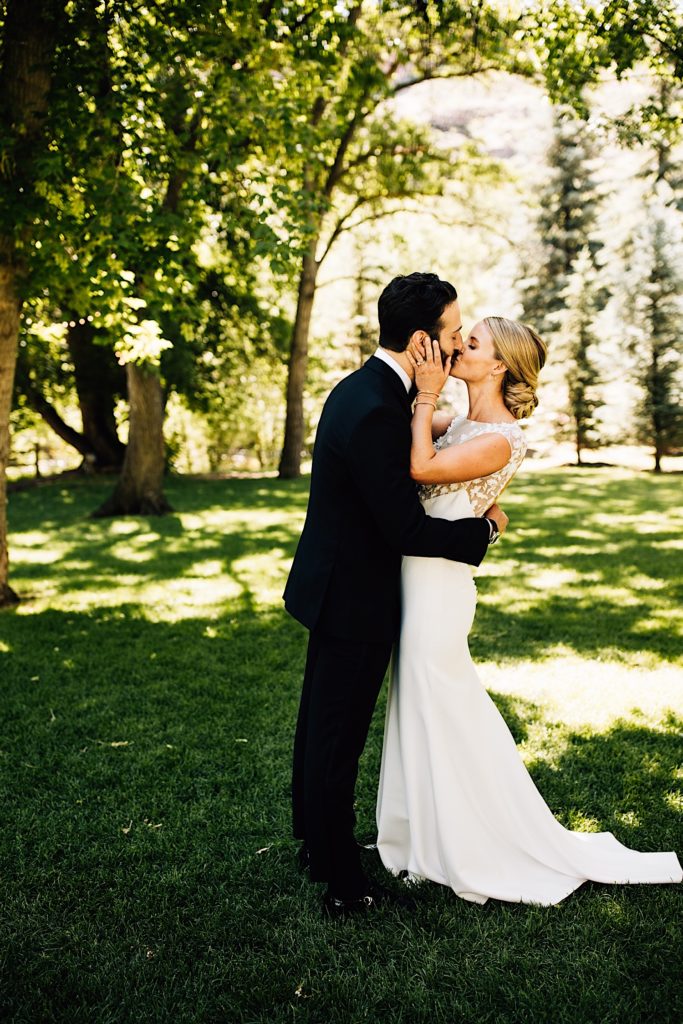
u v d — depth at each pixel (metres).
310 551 2.38
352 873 2.40
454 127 16.42
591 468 22.48
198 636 5.61
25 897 2.51
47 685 4.58
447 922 2.36
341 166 16.61
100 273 5.86
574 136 24.41
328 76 7.45
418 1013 2.01
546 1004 2.03
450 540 2.25
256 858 2.73
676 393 20.92
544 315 25.69
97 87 5.70
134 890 2.54
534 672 4.66
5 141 4.94
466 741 2.47
